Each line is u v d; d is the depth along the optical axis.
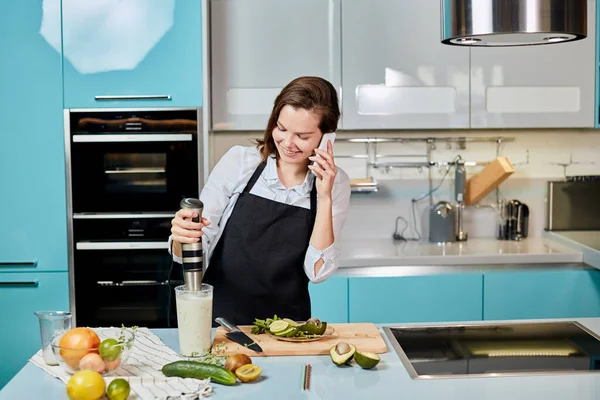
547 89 3.75
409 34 3.70
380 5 3.69
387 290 3.51
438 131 4.07
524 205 4.05
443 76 3.72
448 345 2.06
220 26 3.66
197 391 1.66
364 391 1.69
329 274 2.27
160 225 3.54
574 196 4.12
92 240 3.54
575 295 3.56
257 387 1.72
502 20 1.95
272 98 3.69
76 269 3.54
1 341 3.57
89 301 3.56
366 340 2.01
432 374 1.81
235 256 2.36
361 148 4.06
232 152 2.42
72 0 3.44
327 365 1.87
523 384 1.75
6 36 3.45
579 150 4.11
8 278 3.55
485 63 3.73
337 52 3.69
